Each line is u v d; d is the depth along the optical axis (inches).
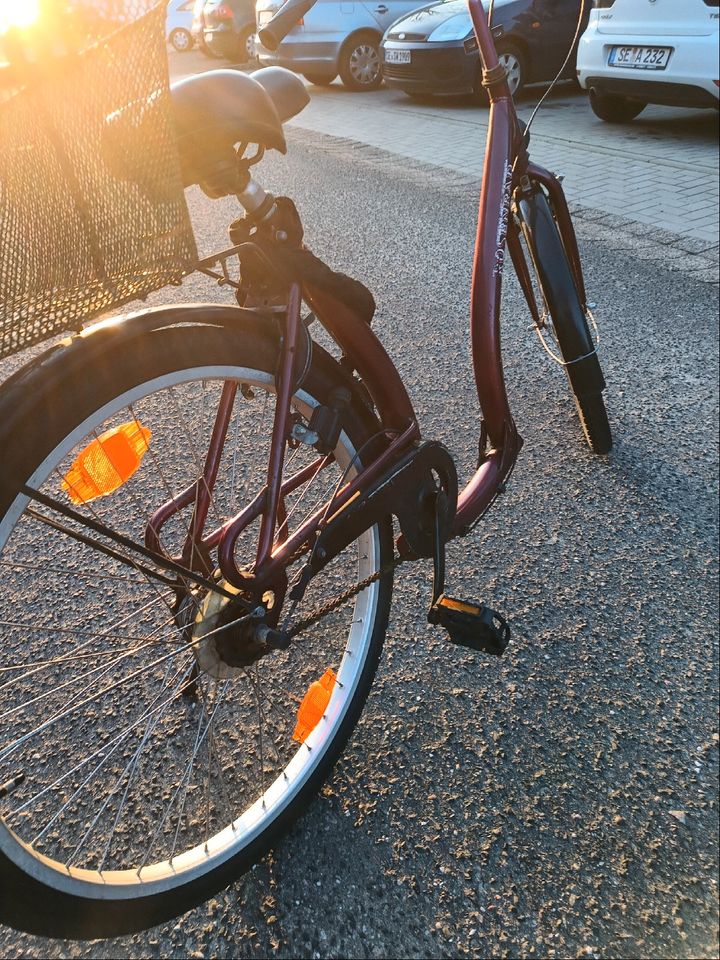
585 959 58.9
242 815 62.9
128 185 36.4
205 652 56.1
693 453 117.0
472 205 227.5
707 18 247.4
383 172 259.4
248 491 98.8
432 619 67.9
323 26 396.2
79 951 58.2
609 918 61.4
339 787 70.1
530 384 134.3
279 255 52.4
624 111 308.2
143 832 65.6
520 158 87.0
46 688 76.4
